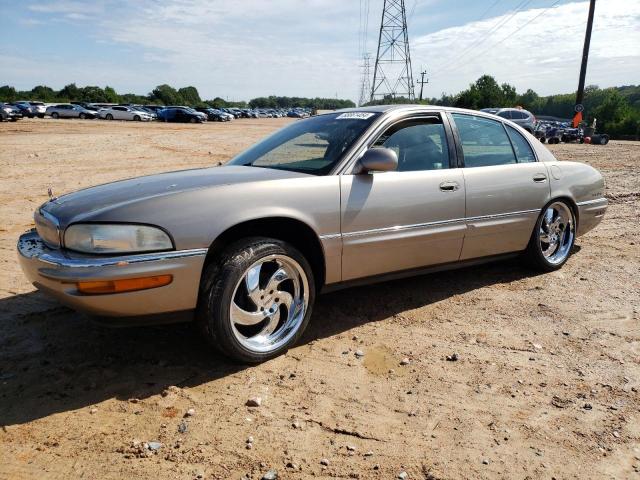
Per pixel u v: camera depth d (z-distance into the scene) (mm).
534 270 4867
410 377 2979
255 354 3055
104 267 2619
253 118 78938
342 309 3986
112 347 3303
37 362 3098
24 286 4359
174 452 2293
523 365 3125
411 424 2527
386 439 2408
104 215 2719
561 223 4938
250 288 3029
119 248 2676
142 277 2678
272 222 3172
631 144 31625
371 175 3502
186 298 2830
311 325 3693
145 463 2221
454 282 4621
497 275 4812
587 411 2646
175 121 45938
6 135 21516
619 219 7309
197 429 2461
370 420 2557
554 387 2877
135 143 19047
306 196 3193
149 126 35594
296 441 2381
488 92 64062
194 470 2180
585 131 30234
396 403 2709
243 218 2943
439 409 2658
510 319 3812
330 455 2291
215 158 14859
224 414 2586
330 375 2992
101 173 11188
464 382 2926
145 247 2711
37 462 2221
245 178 3205
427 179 3764
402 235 3633
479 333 3576
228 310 2898
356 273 3518
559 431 2480
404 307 4035
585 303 4121
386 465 2229
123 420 2529
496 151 4414
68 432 2428
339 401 2721
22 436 2393
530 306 4059
